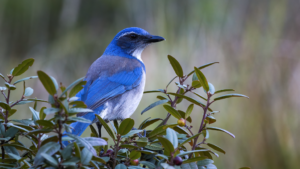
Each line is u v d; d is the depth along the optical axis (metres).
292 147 11.45
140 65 9.72
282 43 12.30
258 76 11.85
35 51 16.00
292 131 11.47
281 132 11.45
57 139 3.96
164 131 4.97
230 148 11.41
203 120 4.99
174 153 4.11
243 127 11.48
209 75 12.05
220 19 12.66
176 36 12.48
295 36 12.34
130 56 10.28
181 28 12.59
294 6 12.56
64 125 3.76
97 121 8.83
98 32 16.11
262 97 11.66
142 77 9.61
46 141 3.95
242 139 11.40
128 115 9.45
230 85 11.81
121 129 4.48
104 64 9.27
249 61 12.00
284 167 11.40
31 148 4.79
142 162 4.54
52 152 3.64
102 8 16.08
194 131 11.33
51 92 3.70
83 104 3.96
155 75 11.60
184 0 12.92
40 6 16.22
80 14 16.34
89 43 15.93
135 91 9.41
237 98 11.63
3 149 4.48
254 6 12.72
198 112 11.52
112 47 10.39
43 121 3.80
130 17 15.02
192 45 12.27
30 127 4.57
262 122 11.45
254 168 11.34
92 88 8.75
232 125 11.48
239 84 11.79
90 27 16.17
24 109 13.79
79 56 15.78
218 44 12.31
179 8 12.88
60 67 15.57
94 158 3.93
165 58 11.83
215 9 12.72
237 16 12.73
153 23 12.86
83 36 15.96
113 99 9.05
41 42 16.16
